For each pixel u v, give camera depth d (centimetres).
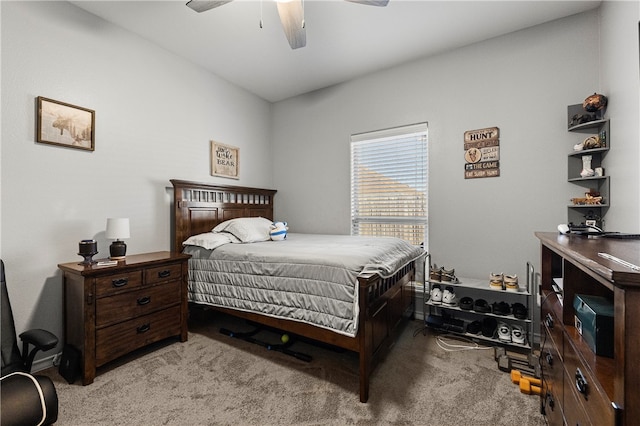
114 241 230
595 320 87
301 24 182
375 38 258
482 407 156
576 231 155
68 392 170
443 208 283
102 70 231
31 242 195
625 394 62
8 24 184
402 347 228
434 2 212
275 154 405
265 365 201
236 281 228
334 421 146
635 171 161
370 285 167
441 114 283
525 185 246
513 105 250
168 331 228
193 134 304
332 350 225
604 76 208
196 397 166
